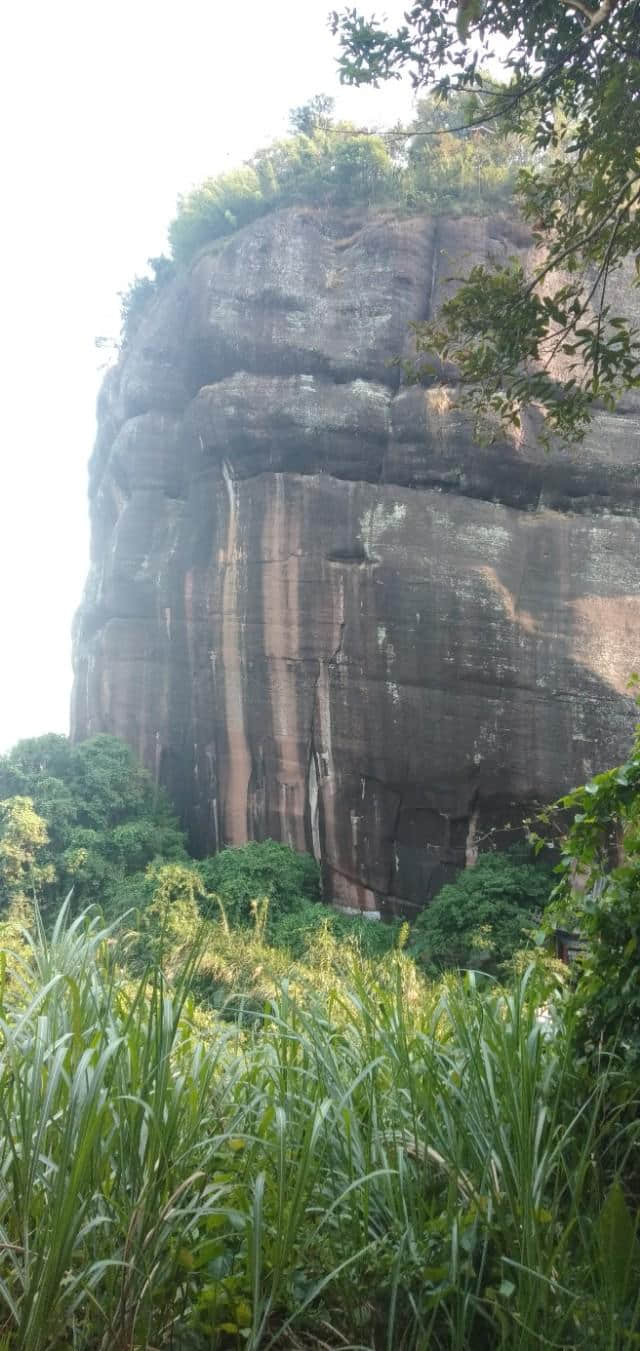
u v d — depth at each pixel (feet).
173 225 104.58
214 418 90.48
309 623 84.28
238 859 78.07
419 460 81.87
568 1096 9.88
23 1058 8.19
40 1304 7.00
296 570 85.25
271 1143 8.39
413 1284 8.46
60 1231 7.06
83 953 10.10
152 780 96.12
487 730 76.54
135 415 107.34
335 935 68.33
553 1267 8.18
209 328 93.35
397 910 80.07
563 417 17.16
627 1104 9.50
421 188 90.74
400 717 79.41
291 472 86.94
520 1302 7.82
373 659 80.84
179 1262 8.08
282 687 85.56
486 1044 9.68
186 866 79.92
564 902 11.89
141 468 102.89
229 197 98.84
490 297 16.58
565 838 12.49
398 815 80.43
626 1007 10.23
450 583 78.28
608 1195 8.52
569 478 78.02
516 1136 8.68
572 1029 10.21
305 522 85.15
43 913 76.79
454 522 79.71
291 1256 8.33
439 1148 9.11
